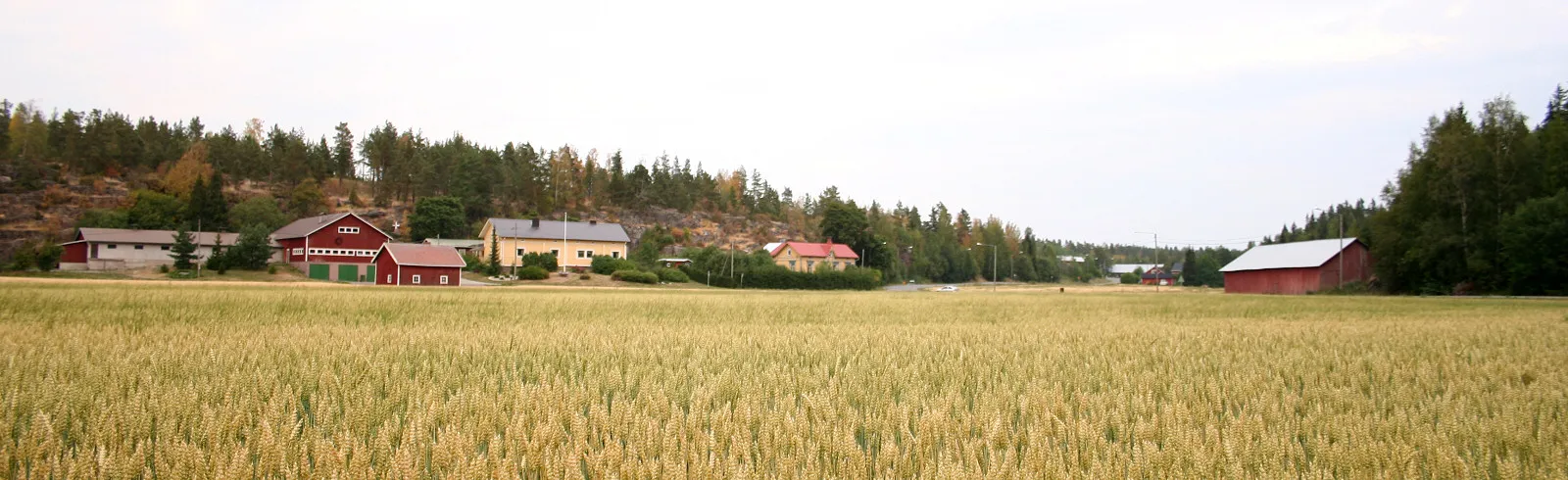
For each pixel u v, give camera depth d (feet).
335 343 43.21
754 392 27.94
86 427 21.40
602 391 29.66
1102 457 19.86
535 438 19.62
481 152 504.43
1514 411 24.49
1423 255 201.87
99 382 28.04
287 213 385.29
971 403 28.32
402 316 71.36
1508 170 204.33
